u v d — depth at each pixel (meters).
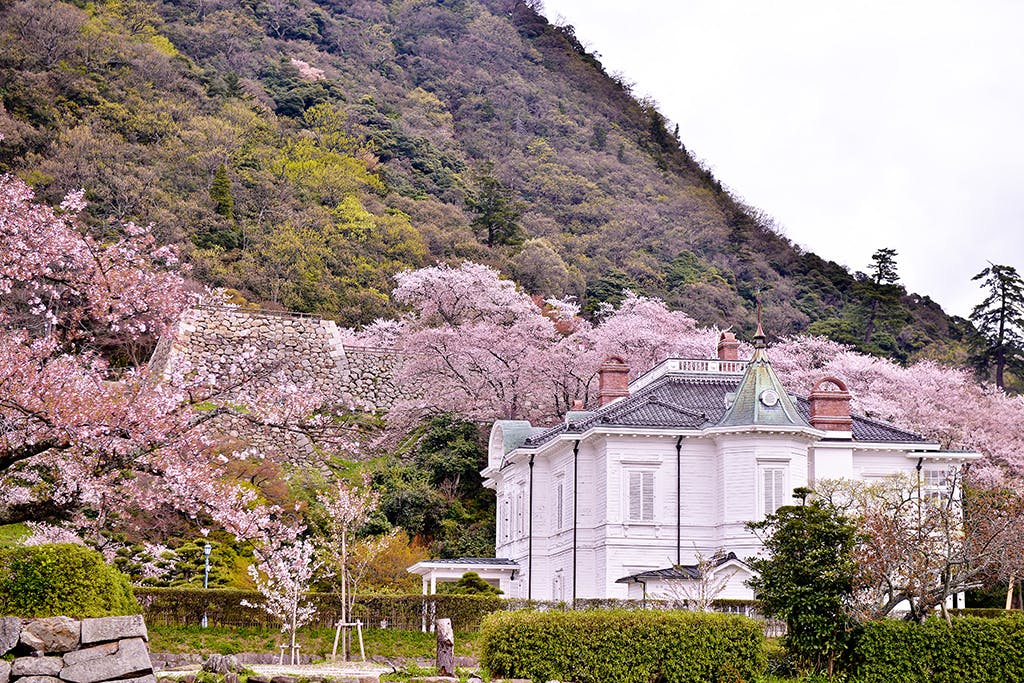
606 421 50.19
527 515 57.19
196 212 110.56
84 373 26.62
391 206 134.50
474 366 81.25
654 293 137.25
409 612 47.81
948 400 78.25
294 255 110.62
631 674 27.03
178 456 26.14
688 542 49.25
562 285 127.00
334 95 161.00
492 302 90.00
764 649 31.77
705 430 49.41
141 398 25.45
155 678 22.48
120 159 111.31
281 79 159.12
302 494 62.00
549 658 26.97
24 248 27.31
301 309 104.62
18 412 24.91
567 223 158.12
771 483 48.09
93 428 24.83
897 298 141.25
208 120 128.75
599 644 27.11
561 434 51.41
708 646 27.64
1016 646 30.02
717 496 49.50
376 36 191.62
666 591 46.16
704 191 182.38
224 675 25.27
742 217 171.75
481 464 76.38
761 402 48.97
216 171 118.50
